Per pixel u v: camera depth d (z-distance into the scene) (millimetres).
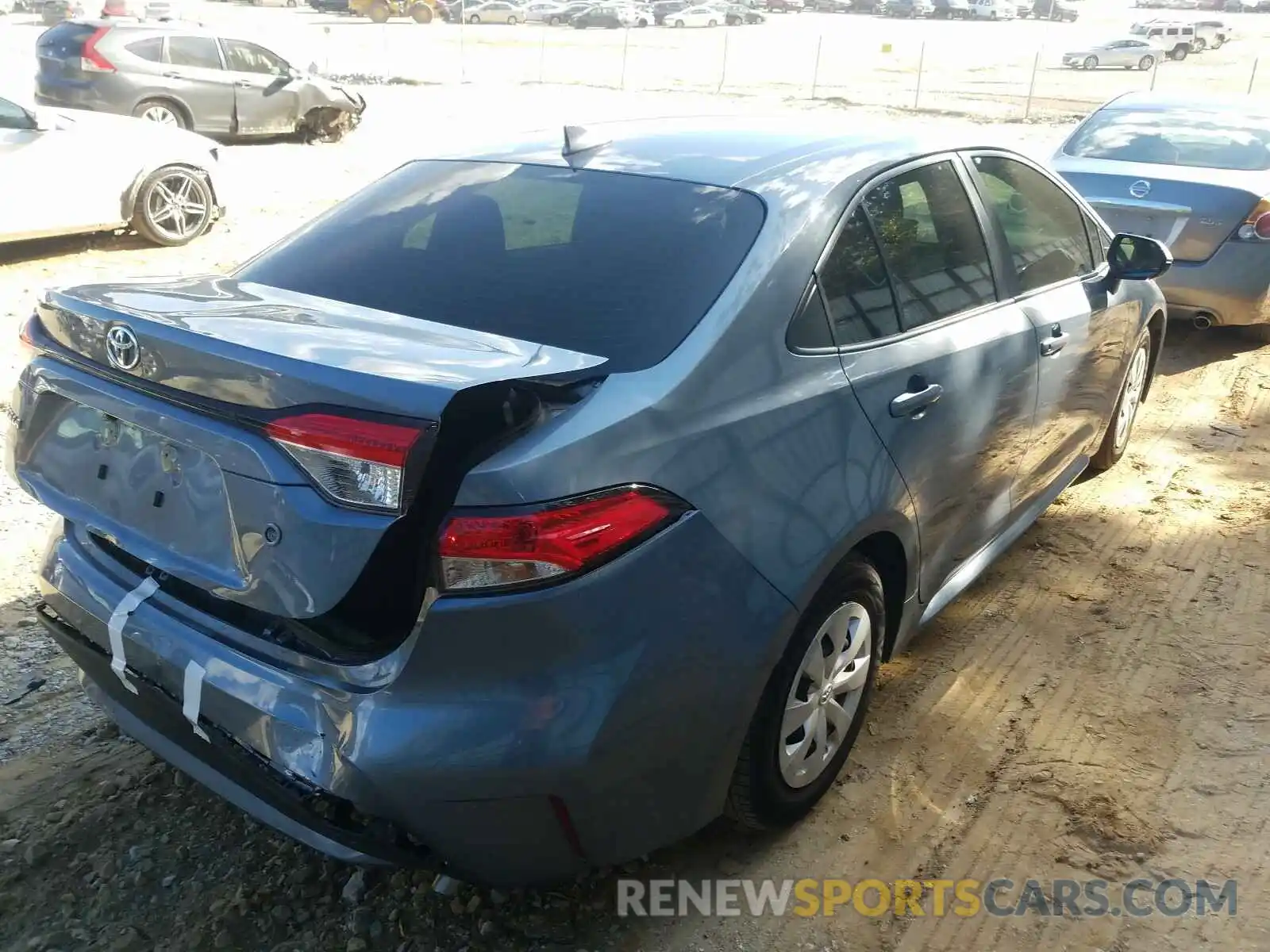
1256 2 73812
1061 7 68625
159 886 2623
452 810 2076
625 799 2209
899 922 2590
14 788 2949
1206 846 2838
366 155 14656
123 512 2379
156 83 13344
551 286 2598
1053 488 4305
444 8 51000
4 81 16750
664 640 2166
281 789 2191
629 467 2129
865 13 70500
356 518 1962
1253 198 6684
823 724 2775
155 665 2348
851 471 2627
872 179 3029
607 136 3285
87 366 2398
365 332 2324
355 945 2461
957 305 3236
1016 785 3059
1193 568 4340
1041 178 4008
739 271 2572
